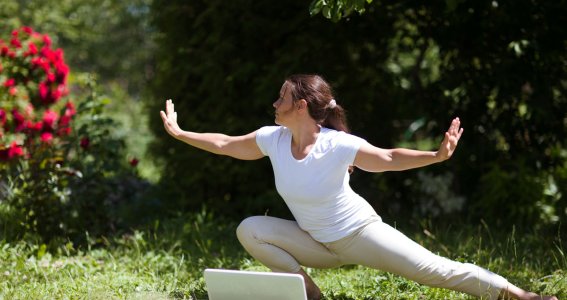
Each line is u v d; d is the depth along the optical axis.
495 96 13.52
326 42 13.70
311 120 7.61
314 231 7.76
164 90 15.06
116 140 12.55
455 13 12.63
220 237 12.30
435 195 13.98
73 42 31.77
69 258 10.82
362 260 7.77
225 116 14.28
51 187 11.55
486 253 10.09
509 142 13.77
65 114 12.74
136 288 8.84
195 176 14.47
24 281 9.22
